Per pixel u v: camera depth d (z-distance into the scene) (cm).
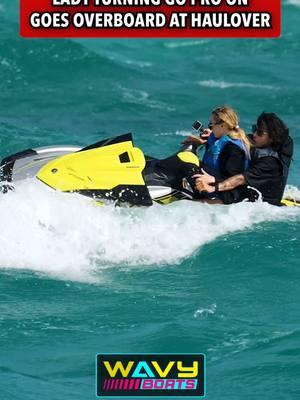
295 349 2919
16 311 3195
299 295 3309
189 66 8306
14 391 2711
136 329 3095
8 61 7394
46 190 3731
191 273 3500
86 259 3572
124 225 3684
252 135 4047
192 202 3875
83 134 5906
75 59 7594
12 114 6375
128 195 3769
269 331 3050
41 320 3142
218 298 3297
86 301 3284
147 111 6669
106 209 3719
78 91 7044
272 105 7006
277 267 3500
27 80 7188
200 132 4159
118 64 7731
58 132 5878
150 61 8569
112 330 3094
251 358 2886
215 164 3931
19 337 3036
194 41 9144
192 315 3172
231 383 2756
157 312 3200
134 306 3247
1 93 6869
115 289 3369
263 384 2738
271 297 3297
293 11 10369
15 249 3569
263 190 3922
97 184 3778
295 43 9181
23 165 3984
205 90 7362
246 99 7144
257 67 8256
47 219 3653
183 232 3716
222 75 7931
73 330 3091
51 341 3023
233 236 3716
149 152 5462
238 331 3056
